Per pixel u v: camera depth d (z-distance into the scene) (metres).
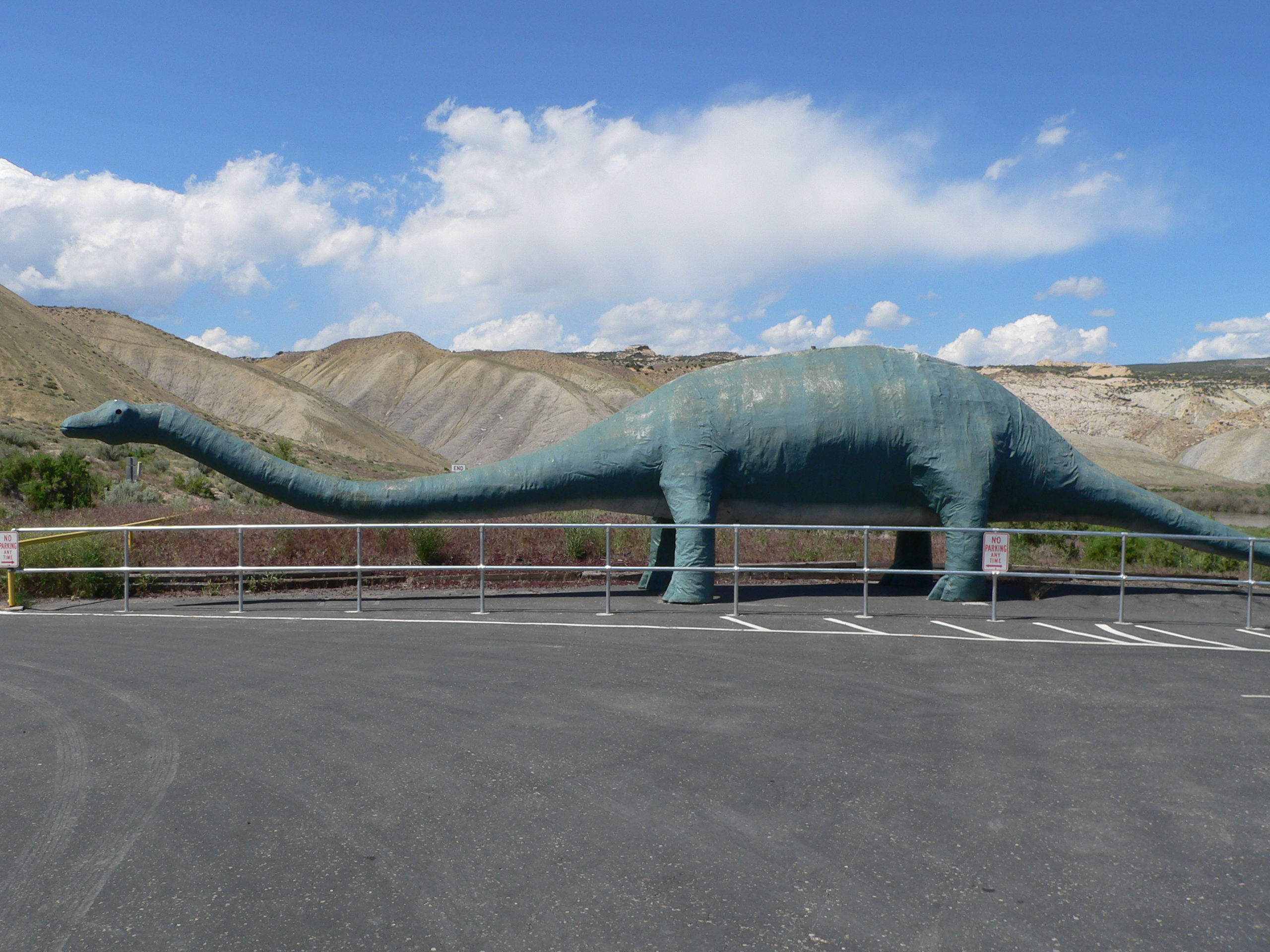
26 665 7.99
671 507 11.88
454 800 4.89
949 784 5.13
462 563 15.05
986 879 4.02
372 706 6.66
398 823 4.60
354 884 3.97
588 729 6.08
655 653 8.46
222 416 125.31
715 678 7.50
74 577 12.55
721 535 17.23
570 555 15.84
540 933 3.56
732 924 3.63
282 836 4.45
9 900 3.84
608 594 10.69
